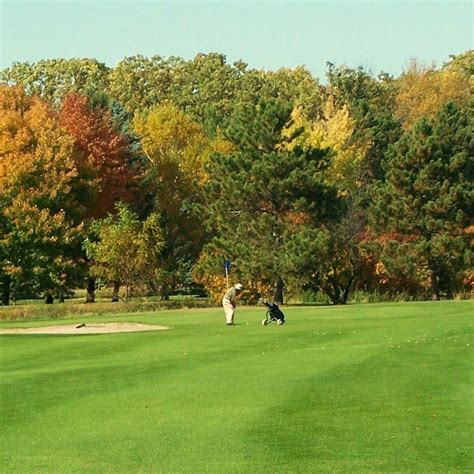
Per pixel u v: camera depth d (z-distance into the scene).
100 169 114.81
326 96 168.38
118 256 100.50
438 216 106.94
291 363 40.34
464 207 106.50
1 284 105.12
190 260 126.00
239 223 105.25
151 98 198.38
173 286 122.25
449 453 24.55
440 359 39.88
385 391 32.84
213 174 108.62
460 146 109.00
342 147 123.81
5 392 35.75
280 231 104.00
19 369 43.09
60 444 26.78
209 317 70.56
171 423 28.92
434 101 168.88
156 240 103.88
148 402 32.56
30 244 102.19
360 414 29.33
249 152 106.75
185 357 44.31
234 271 104.00
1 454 25.80
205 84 198.88
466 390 32.56
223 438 26.69
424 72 180.38
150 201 122.56
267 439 26.47
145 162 125.38
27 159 104.25
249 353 44.72
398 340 47.28
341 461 24.02
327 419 28.77
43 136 106.25
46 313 87.62
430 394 32.03
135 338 54.50
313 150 107.31
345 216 111.31
